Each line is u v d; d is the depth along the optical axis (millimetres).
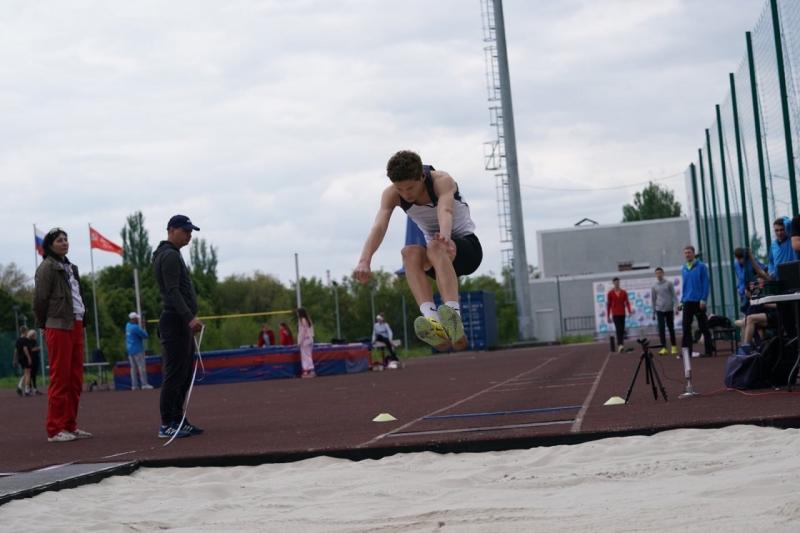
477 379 20750
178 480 7922
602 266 72562
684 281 20141
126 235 85312
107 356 54812
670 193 115750
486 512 5484
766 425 7902
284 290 84938
